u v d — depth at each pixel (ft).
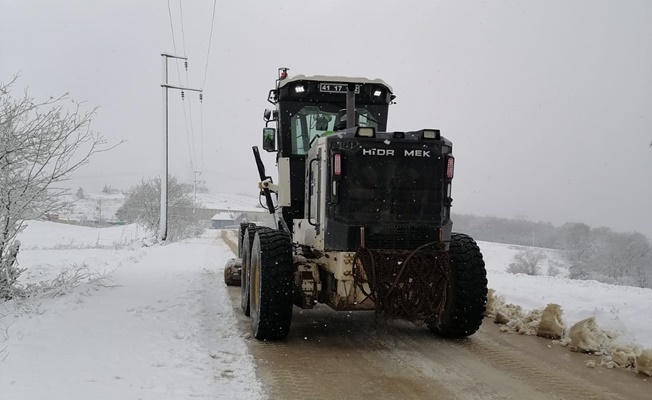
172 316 23.24
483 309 20.48
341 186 19.03
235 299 29.12
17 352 15.89
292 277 20.03
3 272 24.84
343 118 22.49
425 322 20.21
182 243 91.40
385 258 18.63
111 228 123.34
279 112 25.23
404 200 19.35
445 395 14.79
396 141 19.44
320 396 14.53
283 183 24.59
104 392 13.29
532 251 130.41
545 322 21.45
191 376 15.26
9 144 23.65
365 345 20.15
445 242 19.77
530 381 16.03
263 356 18.33
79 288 28.91
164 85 89.71
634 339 19.65
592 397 14.74
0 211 24.29
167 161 88.89
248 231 25.36
